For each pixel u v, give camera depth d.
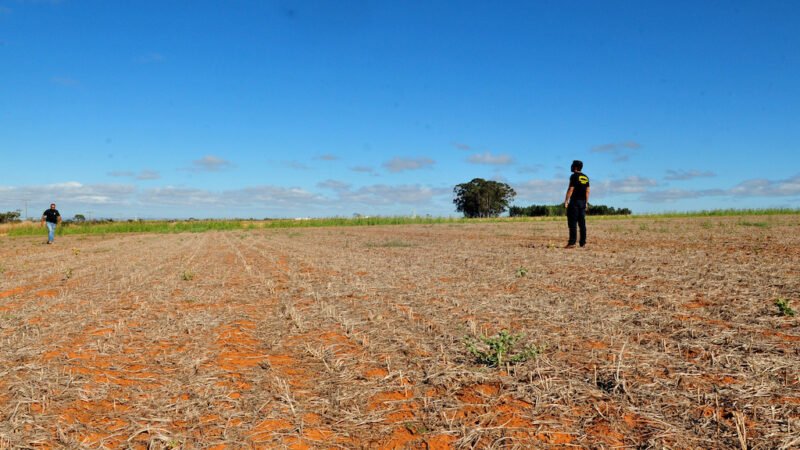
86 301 7.20
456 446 2.68
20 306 6.90
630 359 3.88
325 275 9.54
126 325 5.60
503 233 23.58
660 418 2.88
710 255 10.50
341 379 3.71
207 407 3.24
